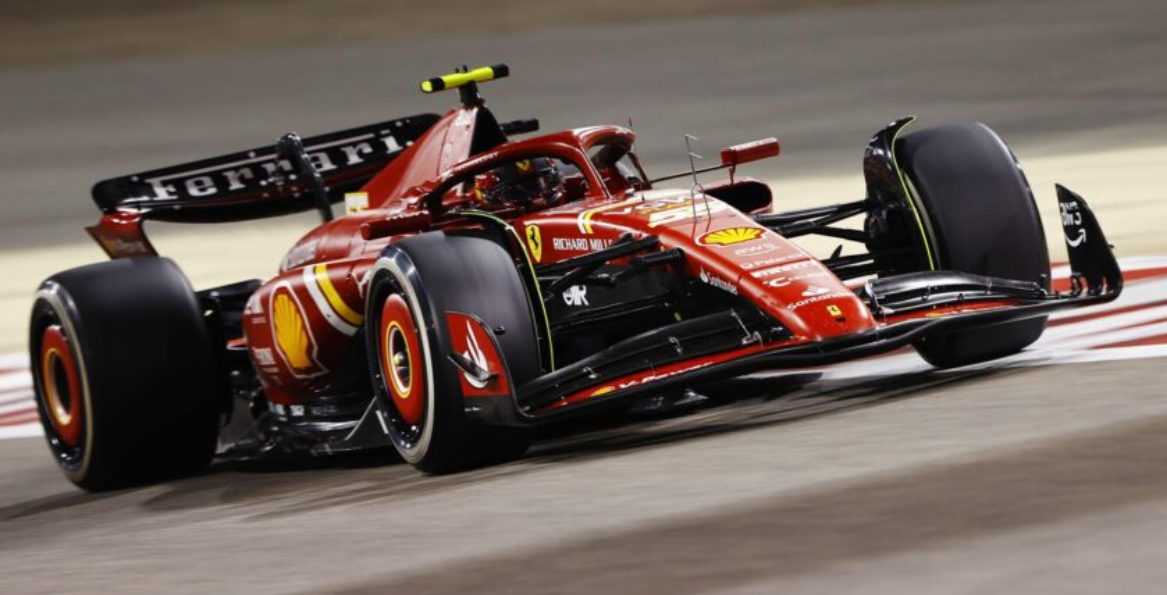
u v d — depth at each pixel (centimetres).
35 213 7156
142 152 8944
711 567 1505
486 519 1862
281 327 2681
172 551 1984
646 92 9400
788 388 2627
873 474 1789
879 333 2103
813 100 8362
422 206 2648
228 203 3130
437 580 1602
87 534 2272
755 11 14212
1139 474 1638
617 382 2114
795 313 2114
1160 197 4641
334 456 2752
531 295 2275
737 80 9650
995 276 2438
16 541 2298
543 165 2711
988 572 1373
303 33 15438
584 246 2456
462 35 14425
